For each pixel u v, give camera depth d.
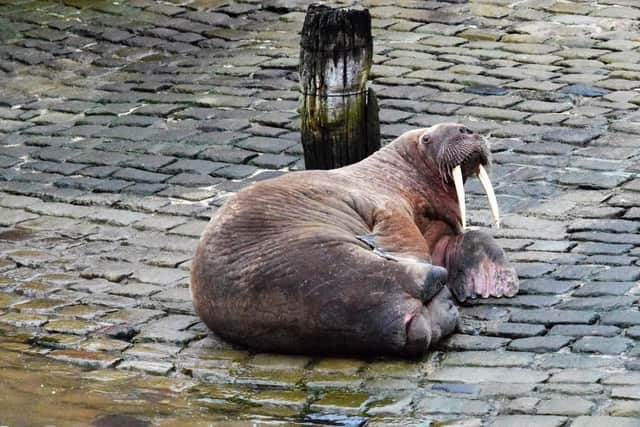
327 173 23.03
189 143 31.89
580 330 21.19
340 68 26.94
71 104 35.31
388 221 22.08
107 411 19.61
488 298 22.61
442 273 20.66
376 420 18.86
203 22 40.75
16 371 21.19
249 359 21.14
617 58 35.03
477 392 19.39
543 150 29.42
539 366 20.08
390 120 31.64
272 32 39.47
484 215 26.41
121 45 39.34
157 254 25.98
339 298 20.39
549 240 25.06
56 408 19.78
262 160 30.53
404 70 34.97
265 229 21.19
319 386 20.03
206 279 21.19
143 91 35.75
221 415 19.36
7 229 27.77
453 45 36.81
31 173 30.92
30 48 39.56
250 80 35.78
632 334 20.81
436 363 20.50
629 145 29.39
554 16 38.44
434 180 23.48
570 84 33.31
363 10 26.94
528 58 35.44
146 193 29.25
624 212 26.11
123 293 24.12
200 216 27.84
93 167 30.94
